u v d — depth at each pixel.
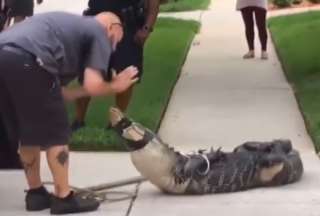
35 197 7.90
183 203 8.05
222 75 15.45
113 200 8.19
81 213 7.78
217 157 8.37
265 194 8.30
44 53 7.36
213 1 28.84
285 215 7.65
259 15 16.80
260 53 17.84
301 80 14.45
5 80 7.41
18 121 7.60
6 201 8.23
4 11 11.34
